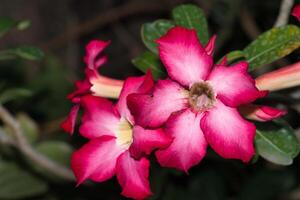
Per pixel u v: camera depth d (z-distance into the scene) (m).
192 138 0.33
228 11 0.60
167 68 0.33
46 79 0.69
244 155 0.32
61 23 0.86
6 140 0.51
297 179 0.57
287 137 0.37
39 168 0.58
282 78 0.34
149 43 0.40
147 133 0.33
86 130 0.35
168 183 0.57
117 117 0.35
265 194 0.56
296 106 0.41
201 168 0.58
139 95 0.32
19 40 0.83
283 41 0.37
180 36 0.33
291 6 0.43
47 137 0.65
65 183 0.59
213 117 0.33
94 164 0.35
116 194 0.60
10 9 0.83
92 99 0.35
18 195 0.58
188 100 0.34
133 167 0.34
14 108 0.67
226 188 0.60
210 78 0.33
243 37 0.64
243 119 0.33
